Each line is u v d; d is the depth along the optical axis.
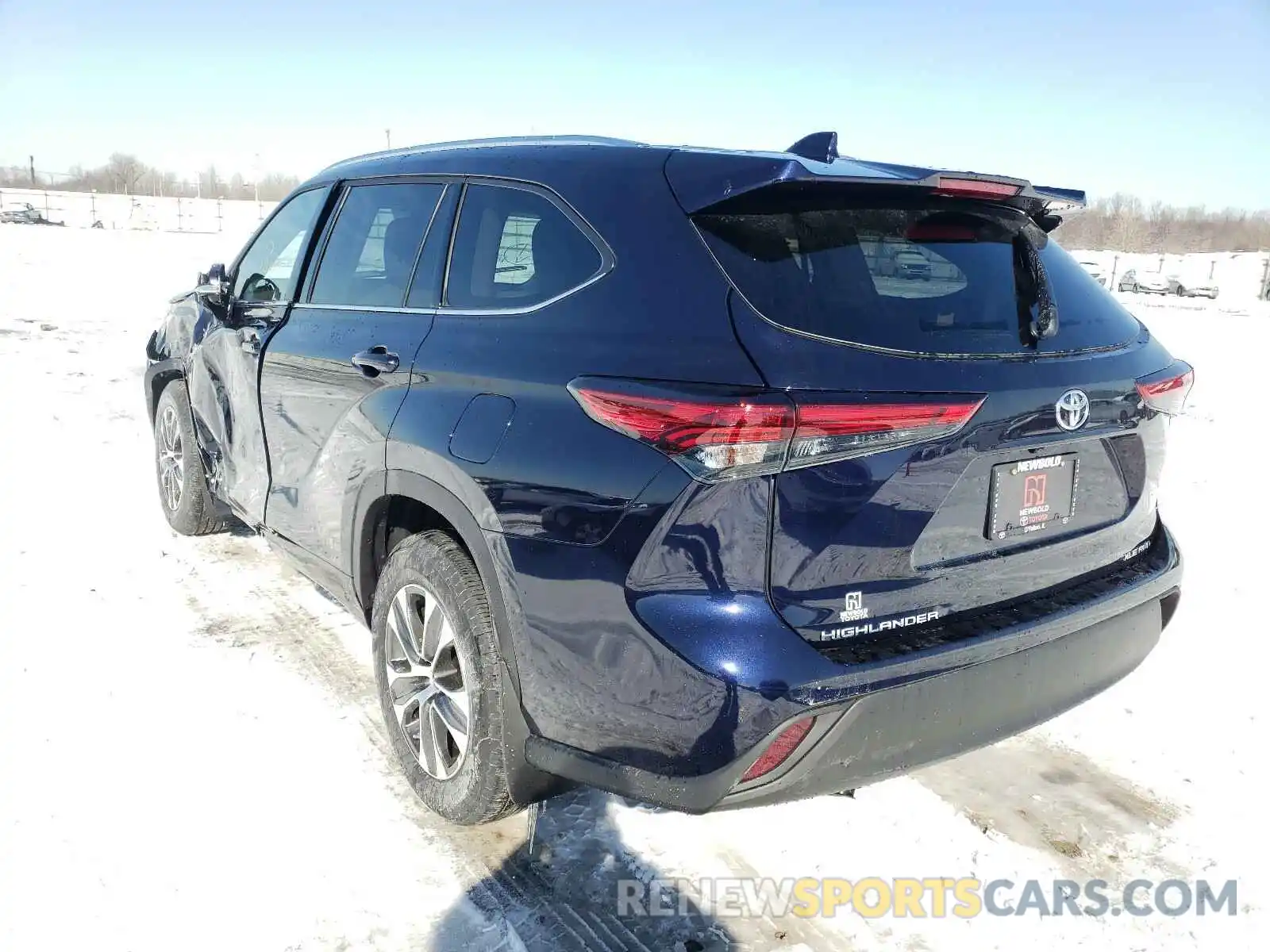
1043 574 2.42
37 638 3.75
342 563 3.14
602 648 2.13
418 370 2.69
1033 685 2.32
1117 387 2.39
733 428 1.93
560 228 2.47
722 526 1.97
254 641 3.80
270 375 3.53
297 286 3.55
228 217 60.66
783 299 2.07
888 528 2.07
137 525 5.09
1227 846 2.69
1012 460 2.25
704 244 2.17
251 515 3.93
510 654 2.36
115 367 9.77
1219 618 4.21
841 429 1.96
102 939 2.24
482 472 2.37
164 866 2.49
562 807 2.83
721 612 1.99
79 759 2.95
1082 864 2.61
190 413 4.67
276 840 2.62
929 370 2.07
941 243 2.32
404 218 3.07
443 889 2.46
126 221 51.75
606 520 2.11
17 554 4.61
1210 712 3.42
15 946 2.21
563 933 2.32
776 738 1.96
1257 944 2.33
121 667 3.55
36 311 14.30
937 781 2.99
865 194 2.24
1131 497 2.64
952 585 2.21
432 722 2.70
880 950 2.29
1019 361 2.22
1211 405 9.36
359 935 2.29
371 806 2.79
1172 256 54.69
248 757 3.00
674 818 2.78
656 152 2.42
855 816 2.79
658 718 2.05
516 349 2.41
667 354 2.09
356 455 2.92
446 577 2.56
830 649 2.04
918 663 2.07
